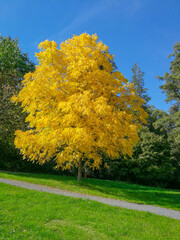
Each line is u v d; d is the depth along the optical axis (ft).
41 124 38.63
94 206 28.76
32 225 20.81
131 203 35.68
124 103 42.39
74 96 35.32
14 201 27.02
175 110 104.94
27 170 68.90
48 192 33.47
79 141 35.47
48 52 40.88
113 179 80.38
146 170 72.90
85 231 20.94
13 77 79.00
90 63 40.32
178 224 26.66
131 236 21.16
